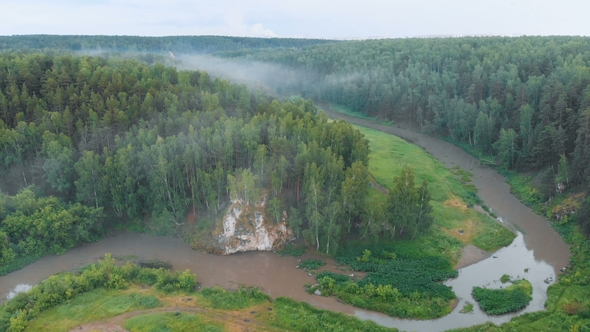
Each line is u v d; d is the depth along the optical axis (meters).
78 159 85.25
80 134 88.88
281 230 75.62
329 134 88.69
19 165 84.50
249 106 107.38
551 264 71.12
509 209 90.81
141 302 60.31
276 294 64.19
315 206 72.94
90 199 81.00
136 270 66.94
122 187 80.94
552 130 92.38
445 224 83.56
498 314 59.03
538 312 58.22
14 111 92.44
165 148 81.44
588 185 80.75
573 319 55.81
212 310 59.53
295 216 74.62
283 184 79.44
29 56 115.88
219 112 94.06
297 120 92.88
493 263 72.00
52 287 60.81
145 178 83.12
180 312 58.56
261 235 74.88
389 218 75.00
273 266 71.31
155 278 66.00
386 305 60.47
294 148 83.12
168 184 80.25
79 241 77.88
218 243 75.06
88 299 60.97
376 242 74.75
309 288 65.12
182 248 76.75
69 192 83.69
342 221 74.25
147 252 75.75
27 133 85.69
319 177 73.56
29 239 73.19
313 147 78.88
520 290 63.47
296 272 69.62
